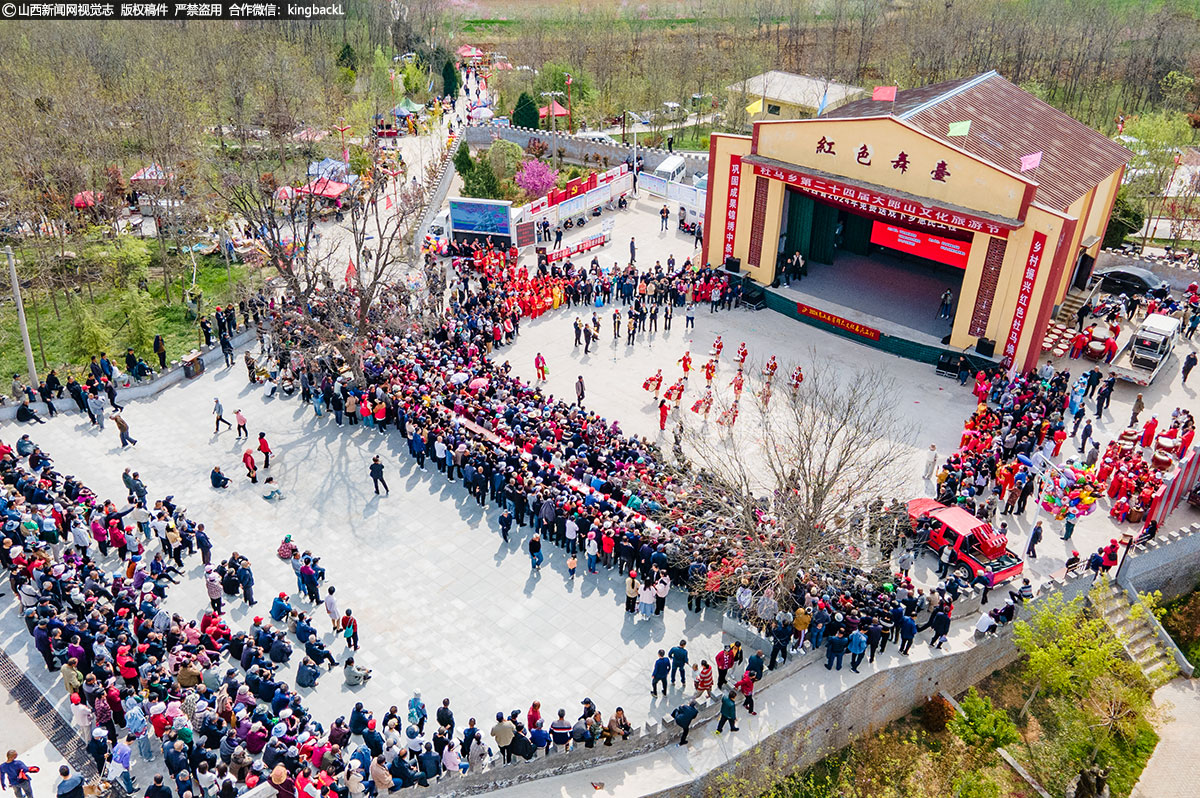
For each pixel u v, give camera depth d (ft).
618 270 181.06
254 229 155.84
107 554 112.68
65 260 184.14
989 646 109.19
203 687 88.58
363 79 299.79
